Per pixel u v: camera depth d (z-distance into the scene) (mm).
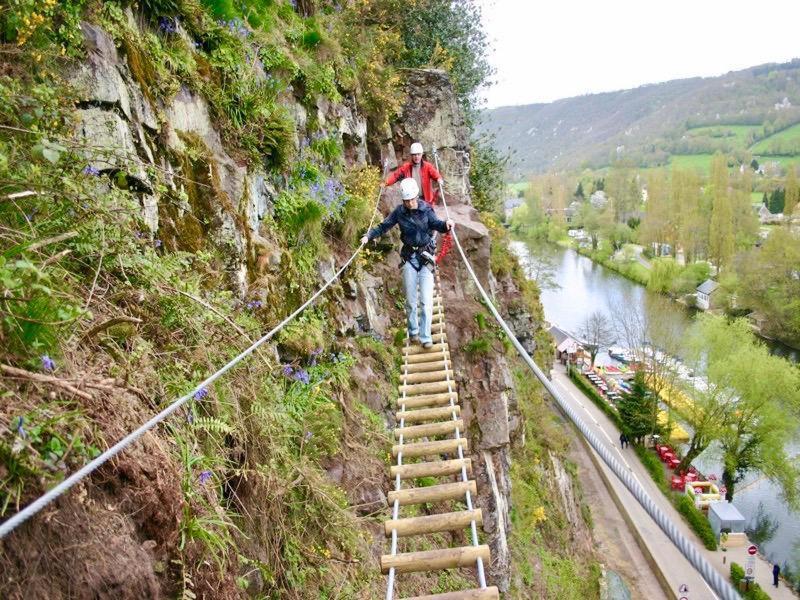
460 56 17438
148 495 2701
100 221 3473
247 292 5133
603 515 29156
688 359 37156
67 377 2650
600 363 58344
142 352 3330
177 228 4508
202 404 3605
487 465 9422
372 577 5004
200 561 2881
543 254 66250
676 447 38031
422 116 13945
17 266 2395
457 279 11109
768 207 100688
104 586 2287
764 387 31828
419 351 7871
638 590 23469
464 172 14406
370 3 14047
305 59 8281
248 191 5668
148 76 4617
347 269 7867
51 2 3490
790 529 31844
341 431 5848
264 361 4633
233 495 3582
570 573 13250
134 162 3973
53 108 3434
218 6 6035
